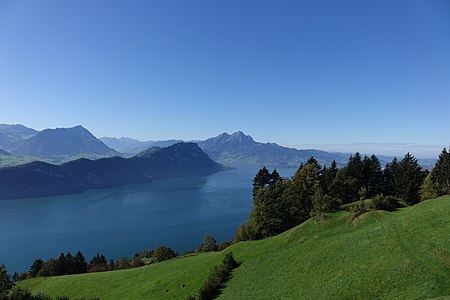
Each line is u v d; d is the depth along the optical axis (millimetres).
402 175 114625
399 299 39094
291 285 55219
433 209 58562
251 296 56531
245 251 80438
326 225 76250
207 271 75188
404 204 89688
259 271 66438
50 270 137125
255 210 107250
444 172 105188
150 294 71000
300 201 103188
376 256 50938
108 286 83562
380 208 80938
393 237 53781
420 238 49688
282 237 79938
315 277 54312
